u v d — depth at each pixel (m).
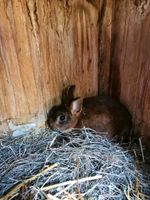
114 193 0.25
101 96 0.36
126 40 0.30
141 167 0.28
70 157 0.28
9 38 0.27
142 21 0.27
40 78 0.31
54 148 0.29
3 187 0.26
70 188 0.25
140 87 0.30
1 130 0.32
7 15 0.26
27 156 0.30
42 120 0.34
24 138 0.33
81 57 0.33
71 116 0.32
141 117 0.31
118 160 0.28
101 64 0.35
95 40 0.33
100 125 0.32
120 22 0.30
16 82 0.30
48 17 0.28
